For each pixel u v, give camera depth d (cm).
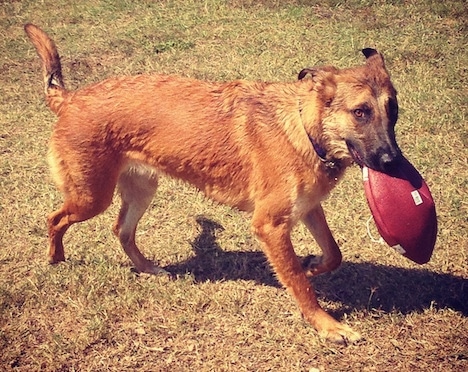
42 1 416
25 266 214
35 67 332
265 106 188
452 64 315
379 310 195
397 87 299
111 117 193
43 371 181
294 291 189
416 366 179
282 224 188
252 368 181
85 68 326
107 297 201
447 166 251
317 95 179
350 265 212
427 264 211
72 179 198
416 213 179
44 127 283
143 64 329
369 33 350
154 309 199
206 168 194
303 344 186
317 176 184
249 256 219
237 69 317
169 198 244
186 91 194
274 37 349
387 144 173
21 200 243
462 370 177
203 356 184
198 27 368
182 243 225
